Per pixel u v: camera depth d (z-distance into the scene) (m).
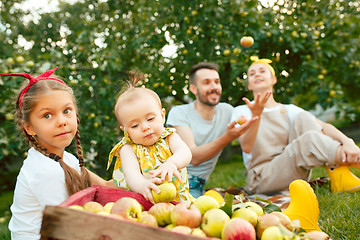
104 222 0.87
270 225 1.11
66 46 4.16
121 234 0.86
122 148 1.61
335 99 4.15
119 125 1.75
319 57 4.16
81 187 1.49
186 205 1.14
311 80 4.32
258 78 2.88
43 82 1.46
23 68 3.17
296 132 2.68
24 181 1.39
